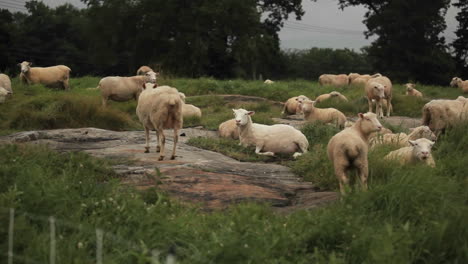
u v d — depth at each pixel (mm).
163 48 48469
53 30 67250
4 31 53938
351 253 5645
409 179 7070
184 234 6008
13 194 6070
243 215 6332
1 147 9148
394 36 55938
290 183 10461
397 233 5754
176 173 9898
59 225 5836
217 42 46438
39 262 5102
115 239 5637
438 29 56031
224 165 11281
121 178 9656
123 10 47594
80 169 9055
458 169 8867
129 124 18250
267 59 53562
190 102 24219
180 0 46188
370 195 6914
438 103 13297
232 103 23641
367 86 20391
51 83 26484
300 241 5902
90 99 18547
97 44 49531
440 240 5723
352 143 8453
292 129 13695
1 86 21453
